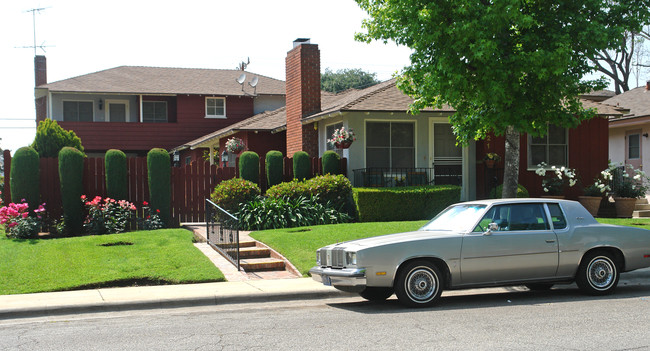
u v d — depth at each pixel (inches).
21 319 332.2
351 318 315.6
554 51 452.8
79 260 462.0
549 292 397.1
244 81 1521.9
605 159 822.5
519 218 364.8
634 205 751.7
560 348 241.8
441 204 693.9
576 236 367.9
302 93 864.9
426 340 259.6
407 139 770.2
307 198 693.9
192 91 1402.6
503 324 290.5
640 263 380.8
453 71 468.8
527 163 797.2
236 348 253.4
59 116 1354.6
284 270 483.8
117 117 1398.9
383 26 502.0
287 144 931.3
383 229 584.4
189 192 702.5
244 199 666.2
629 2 485.1
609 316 305.6
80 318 332.2
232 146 980.6
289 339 268.1
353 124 753.6
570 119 502.0
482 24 452.1
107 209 619.2
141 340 272.4
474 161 784.9
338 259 351.6
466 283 347.6
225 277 439.8
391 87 811.4
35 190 617.3
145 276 426.6
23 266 443.8
